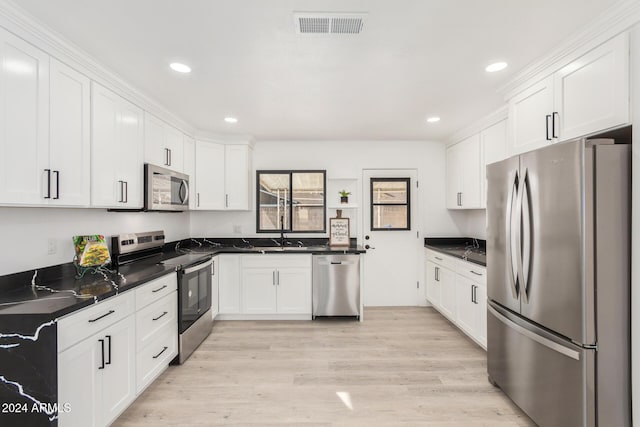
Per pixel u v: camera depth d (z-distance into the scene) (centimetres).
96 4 147
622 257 148
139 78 230
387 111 311
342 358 281
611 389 149
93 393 165
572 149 154
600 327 148
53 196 172
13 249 184
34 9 150
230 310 380
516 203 195
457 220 441
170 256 324
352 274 380
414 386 236
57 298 163
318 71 221
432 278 414
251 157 435
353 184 444
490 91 259
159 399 220
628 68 145
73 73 187
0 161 143
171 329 257
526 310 188
